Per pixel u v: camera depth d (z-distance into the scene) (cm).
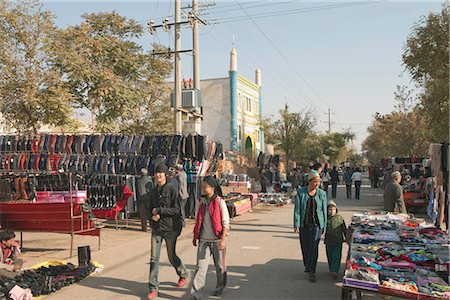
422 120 3338
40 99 1900
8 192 1012
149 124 2833
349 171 2447
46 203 982
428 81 2058
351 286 558
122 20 2544
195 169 1522
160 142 1513
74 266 797
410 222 775
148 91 2733
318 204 732
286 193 2525
